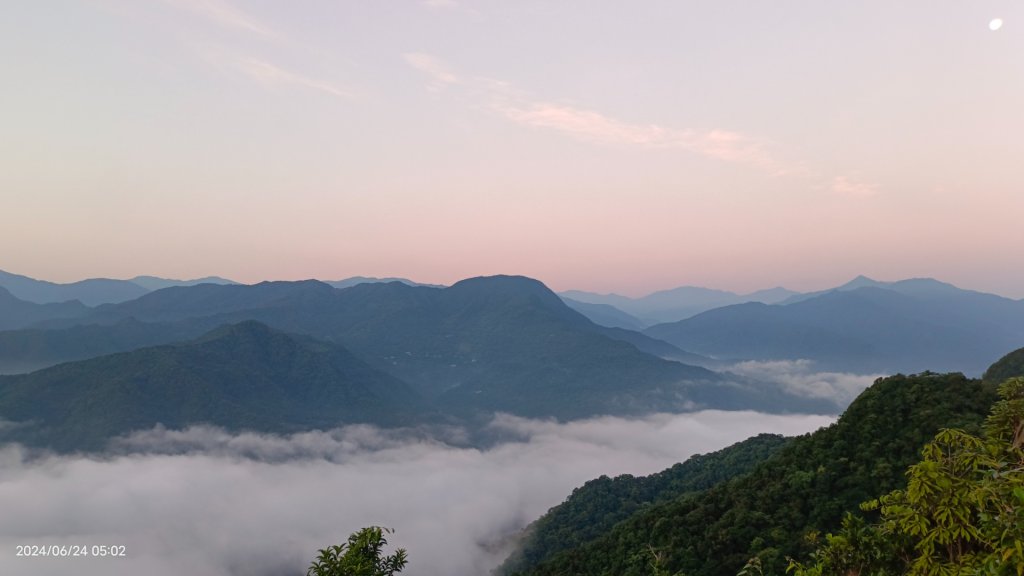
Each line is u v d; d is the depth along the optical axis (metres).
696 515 55.84
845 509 45.03
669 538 53.97
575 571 61.47
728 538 47.72
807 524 45.66
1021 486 9.66
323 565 14.96
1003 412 13.75
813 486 50.47
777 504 50.72
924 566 10.86
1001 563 8.73
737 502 54.72
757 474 59.69
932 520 11.01
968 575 9.56
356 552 15.16
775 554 41.50
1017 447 12.23
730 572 44.25
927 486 10.98
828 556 13.07
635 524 64.44
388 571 15.56
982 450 12.05
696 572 45.62
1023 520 8.71
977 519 10.45
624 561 55.47
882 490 45.50
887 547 12.46
